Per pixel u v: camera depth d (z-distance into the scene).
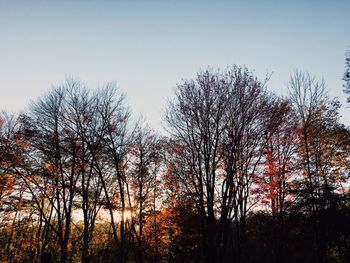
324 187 27.14
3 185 25.83
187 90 22.00
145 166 31.67
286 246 26.44
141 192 31.75
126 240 31.88
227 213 20.28
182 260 36.41
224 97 21.23
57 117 26.23
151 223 33.44
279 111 21.75
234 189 21.19
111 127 27.39
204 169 21.31
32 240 37.50
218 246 19.67
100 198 28.69
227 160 21.00
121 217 27.25
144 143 31.80
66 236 25.75
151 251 33.12
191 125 21.66
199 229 24.00
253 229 27.03
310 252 28.91
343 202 28.42
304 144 26.98
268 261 29.31
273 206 26.14
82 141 26.56
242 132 20.97
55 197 27.83
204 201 21.14
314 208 26.58
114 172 29.77
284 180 26.14
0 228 33.88
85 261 26.47
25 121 25.61
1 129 26.36
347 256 27.64
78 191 26.44
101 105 27.50
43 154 26.14
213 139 21.12
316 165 27.50
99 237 42.47
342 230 26.42
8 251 36.69
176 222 28.91
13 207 27.59
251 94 21.08
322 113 27.67
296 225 26.50
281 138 25.94
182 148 22.70
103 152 27.38
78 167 26.55
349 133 27.36
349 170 28.05
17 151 25.50
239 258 24.84
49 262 19.02
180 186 26.33
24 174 25.64
